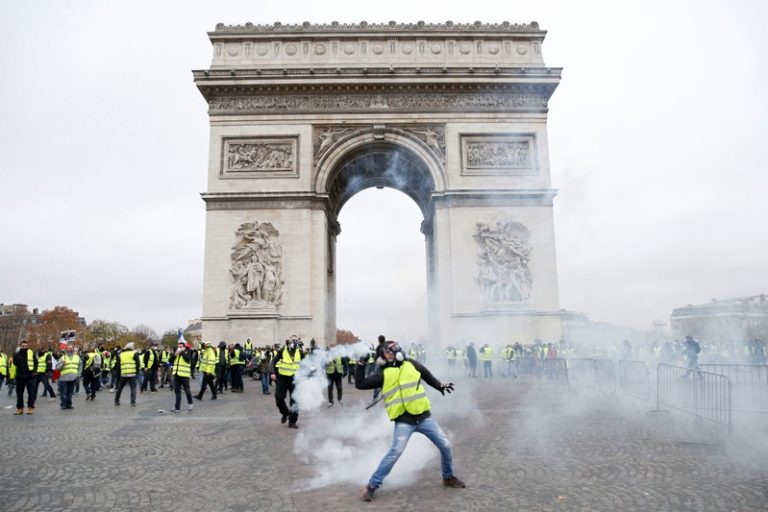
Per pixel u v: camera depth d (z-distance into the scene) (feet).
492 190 224.94
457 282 219.41
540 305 218.18
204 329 214.07
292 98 231.50
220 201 223.10
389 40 235.20
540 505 45.91
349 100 231.30
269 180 225.97
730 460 60.95
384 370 51.52
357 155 238.48
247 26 234.99
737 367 129.39
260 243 218.79
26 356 114.62
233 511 45.83
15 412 117.80
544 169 228.43
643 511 44.09
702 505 45.29
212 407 119.65
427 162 229.45
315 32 233.55
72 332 162.71
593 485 51.60
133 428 89.56
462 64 232.94
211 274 217.97
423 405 50.49
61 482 54.85
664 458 62.08
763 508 44.39
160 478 56.34
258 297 215.72
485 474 56.18
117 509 46.47
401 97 231.71
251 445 73.82
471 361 193.98
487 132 230.27
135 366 129.49
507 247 221.25
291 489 52.19
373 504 47.11
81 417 105.50
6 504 47.65
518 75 228.63
